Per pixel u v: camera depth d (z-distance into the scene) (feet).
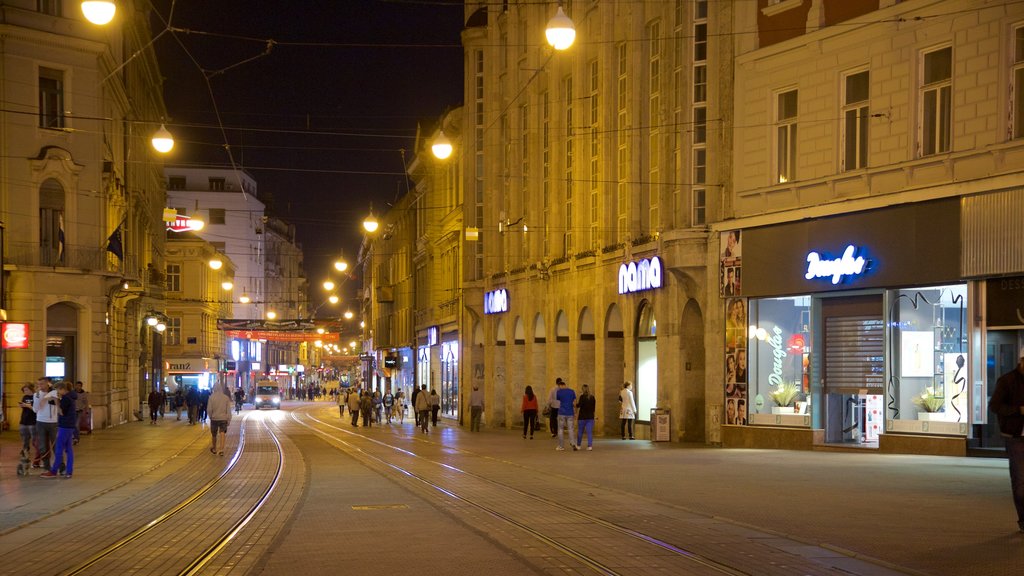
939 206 77.25
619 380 123.34
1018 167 71.67
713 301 99.25
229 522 45.55
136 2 165.89
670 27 108.27
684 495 54.13
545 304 141.08
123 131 164.45
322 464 79.56
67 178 133.90
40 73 132.67
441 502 52.29
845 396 87.97
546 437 123.24
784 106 92.99
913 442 79.41
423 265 235.20
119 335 165.17
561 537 39.93
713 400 98.84
